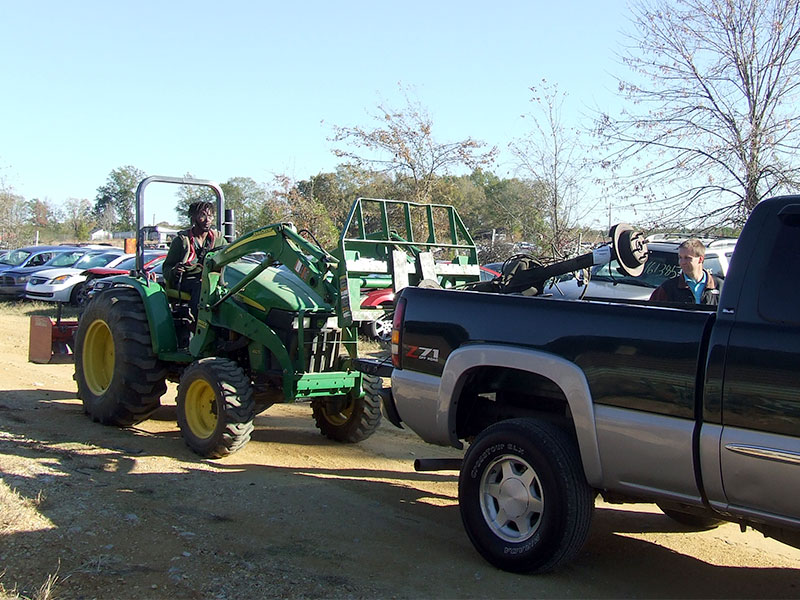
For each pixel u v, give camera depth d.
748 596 4.59
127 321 7.91
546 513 4.52
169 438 7.82
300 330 7.13
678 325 4.22
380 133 22.19
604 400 4.40
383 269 6.92
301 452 7.56
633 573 4.85
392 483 6.69
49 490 5.78
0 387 10.02
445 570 4.75
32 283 21.70
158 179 8.46
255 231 7.39
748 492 3.93
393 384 5.43
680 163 12.64
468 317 5.05
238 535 5.19
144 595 4.21
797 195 4.09
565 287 11.80
